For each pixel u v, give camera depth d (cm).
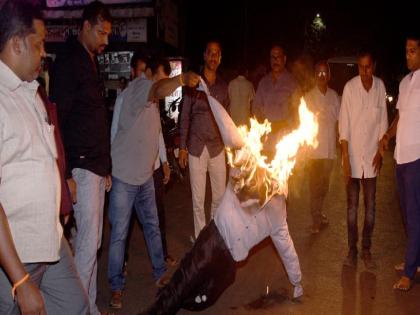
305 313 420
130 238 610
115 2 1205
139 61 500
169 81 409
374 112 503
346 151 513
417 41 451
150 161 438
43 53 253
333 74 1672
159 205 511
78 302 284
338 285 474
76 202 371
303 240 606
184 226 663
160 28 1266
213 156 542
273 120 630
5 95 235
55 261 259
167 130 884
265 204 394
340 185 937
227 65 1931
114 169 425
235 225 386
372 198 518
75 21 1216
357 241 547
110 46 1233
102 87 381
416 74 456
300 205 779
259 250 566
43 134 249
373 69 504
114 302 431
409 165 457
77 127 364
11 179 237
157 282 471
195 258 389
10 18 236
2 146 231
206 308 406
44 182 246
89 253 375
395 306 433
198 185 546
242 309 429
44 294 281
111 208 432
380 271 509
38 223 245
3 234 216
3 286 245
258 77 1040
